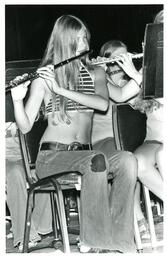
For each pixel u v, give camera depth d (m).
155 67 2.28
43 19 5.86
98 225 2.30
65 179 2.37
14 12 5.79
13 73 2.79
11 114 2.50
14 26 5.83
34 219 2.89
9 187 2.66
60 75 2.52
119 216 2.34
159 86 2.30
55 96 2.49
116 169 2.36
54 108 2.49
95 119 3.15
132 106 2.76
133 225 2.36
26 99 2.61
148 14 5.63
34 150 2.68
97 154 2.30
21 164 2.76
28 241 2.42
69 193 3.28
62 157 2.40
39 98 2.52
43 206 2.89
